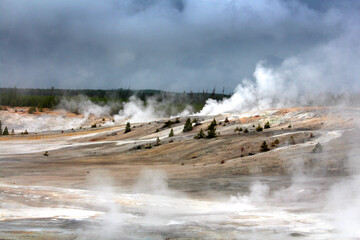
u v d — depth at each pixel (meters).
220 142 49.78
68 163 47.19
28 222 12.36
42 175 31.80
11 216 13.22
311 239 10.75
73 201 16.78
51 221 12.62
